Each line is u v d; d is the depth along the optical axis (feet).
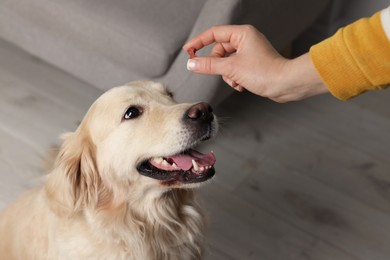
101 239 2.85
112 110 2.75
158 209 2.93
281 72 2.55
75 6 3.82
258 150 4.31
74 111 4.66
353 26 2.30
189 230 3.08
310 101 4.72
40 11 4.00
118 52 3.79
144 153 2.75
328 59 2.34
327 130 4.47
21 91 4.81
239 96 4.76
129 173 2.78
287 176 4.13
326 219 3.86
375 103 4.70
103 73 4.09
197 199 3.15
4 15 4.31
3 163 4.22
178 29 3.69
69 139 2.90
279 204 3.95
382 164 4.21
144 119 2.76
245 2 3.48
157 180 2.78
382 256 3.63
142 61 3.72
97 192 2.85
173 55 3.63
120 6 3.79
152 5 3.82
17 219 3.11
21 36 4.38
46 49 4.30
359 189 4.04
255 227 3.82
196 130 2.71
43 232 2.93
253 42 2.68
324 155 4.28
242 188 4.06
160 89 2.95
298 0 4.04
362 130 4.47
